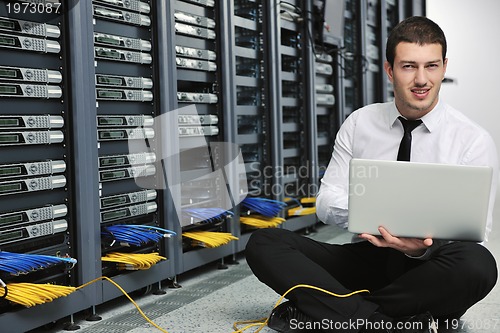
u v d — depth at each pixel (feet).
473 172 6.98
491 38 31.83
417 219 7.20
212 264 14.05
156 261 10.63
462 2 32.14
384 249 8.79
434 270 7.68
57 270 9.29
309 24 17.44
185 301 10.71
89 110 9.54
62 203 9.34
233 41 13.92
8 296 7.98
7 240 8.41
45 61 9.03
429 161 8.34
